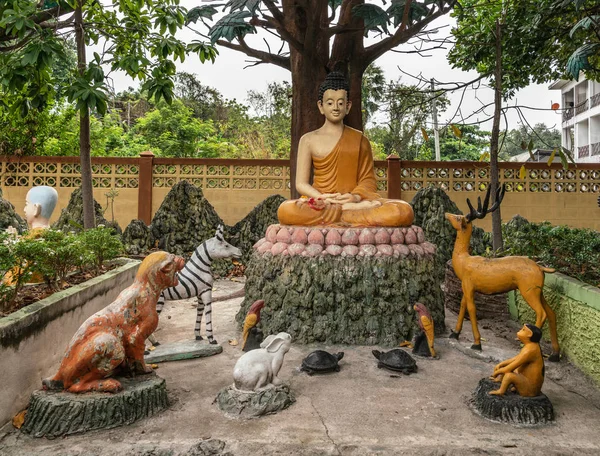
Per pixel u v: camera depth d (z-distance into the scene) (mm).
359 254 5258
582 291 4363
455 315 6582
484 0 7988
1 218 8641
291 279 5215
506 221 10906
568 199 10984
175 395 3742
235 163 10781
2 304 3887
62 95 5664
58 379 3291
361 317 5129
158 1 6613
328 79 6230
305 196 6113
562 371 4375
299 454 2854
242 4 5660
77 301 4477
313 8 7039
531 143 6016
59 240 4781
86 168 7461
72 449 2875
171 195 9500
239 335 5457
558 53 7930
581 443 3020
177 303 7242
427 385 3980
